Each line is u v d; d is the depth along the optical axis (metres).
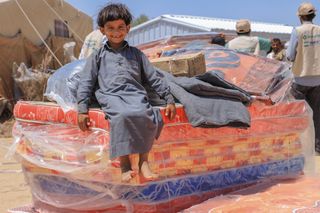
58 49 16.12
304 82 8.07
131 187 3.96
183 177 4.23
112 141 3.68
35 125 4.48
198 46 5.87
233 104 4.37
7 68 14.50
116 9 4.01
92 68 4.06
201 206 4.11
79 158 4.07
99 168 3.97
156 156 4.01
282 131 5.14
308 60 8.03
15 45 14.75
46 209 4.58
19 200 5.51
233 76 5.20
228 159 4.62
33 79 14.00
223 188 4.58
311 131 5.53
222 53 5.53
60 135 4.25
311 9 8.09
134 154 3.76
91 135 4.00
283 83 5.31
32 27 15.36
